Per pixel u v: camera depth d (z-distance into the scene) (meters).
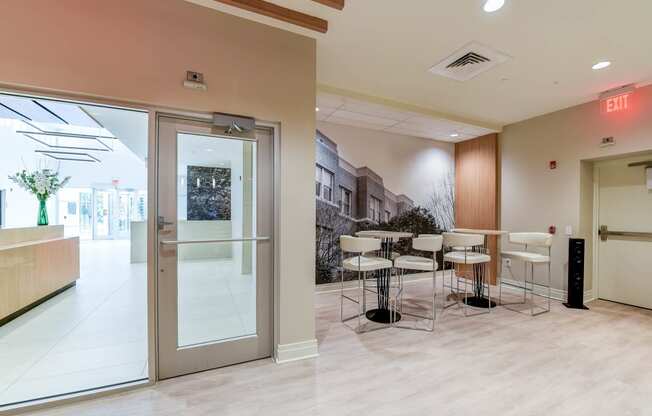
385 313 3.67
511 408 1.91
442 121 4.76
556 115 4.56
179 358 2.27
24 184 4.64
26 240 3.86
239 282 2.54
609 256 4.34
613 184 4.30
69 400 1.93
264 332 2.57
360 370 2.37
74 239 4.79
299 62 2.59
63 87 1.87
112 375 2.23
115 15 1.99
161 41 2.11
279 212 2.52
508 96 4.04
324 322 3.44
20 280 3.47
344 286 4.98
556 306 4.08
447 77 3.52
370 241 3.05
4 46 1.75
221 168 2.46
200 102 2.22
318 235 4.74
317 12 2.38
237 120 2.32
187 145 2.34
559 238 4.48
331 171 4.87
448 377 2.27
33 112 4.02
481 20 2.44
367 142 5.20
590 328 3.27
